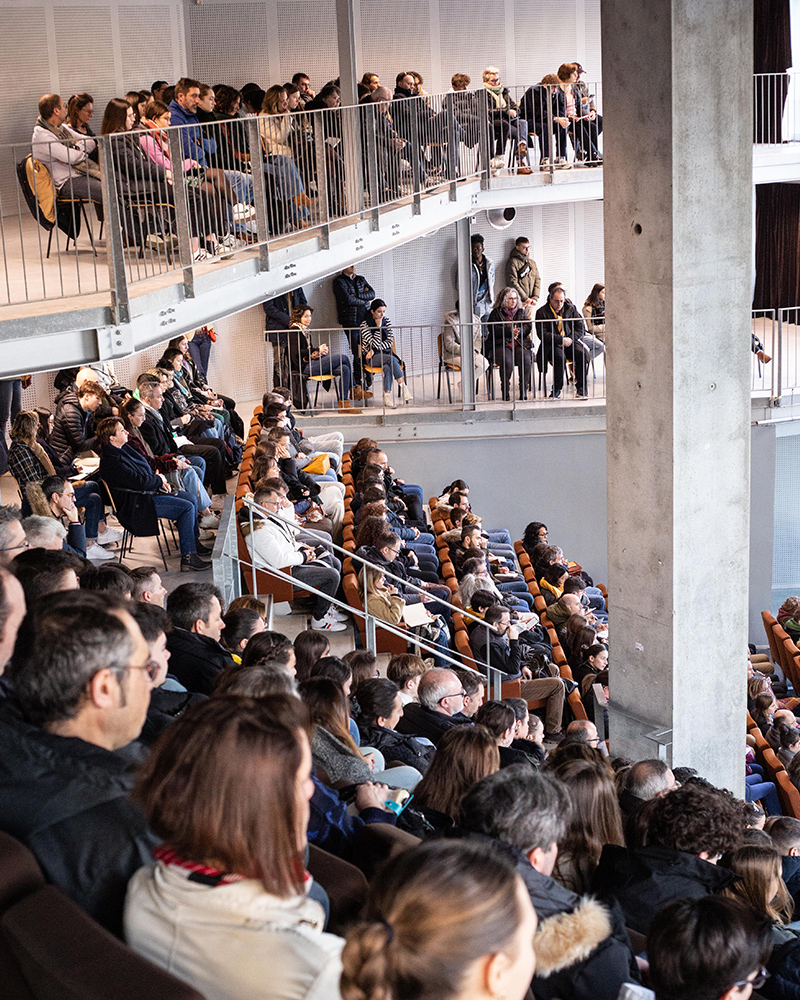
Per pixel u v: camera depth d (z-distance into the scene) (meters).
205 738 1.67
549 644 9.47
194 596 4.63
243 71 14.47
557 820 2.50
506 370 14.06
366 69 15.29
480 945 1.29
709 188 6.00
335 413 13.83
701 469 6.39
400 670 6.38
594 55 16.64
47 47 12.45
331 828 2.88
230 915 1.67
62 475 8.15
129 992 1.54
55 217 7.71
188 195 7.69
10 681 2.41
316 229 9.03
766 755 8.48
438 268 16.52
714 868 3.01
